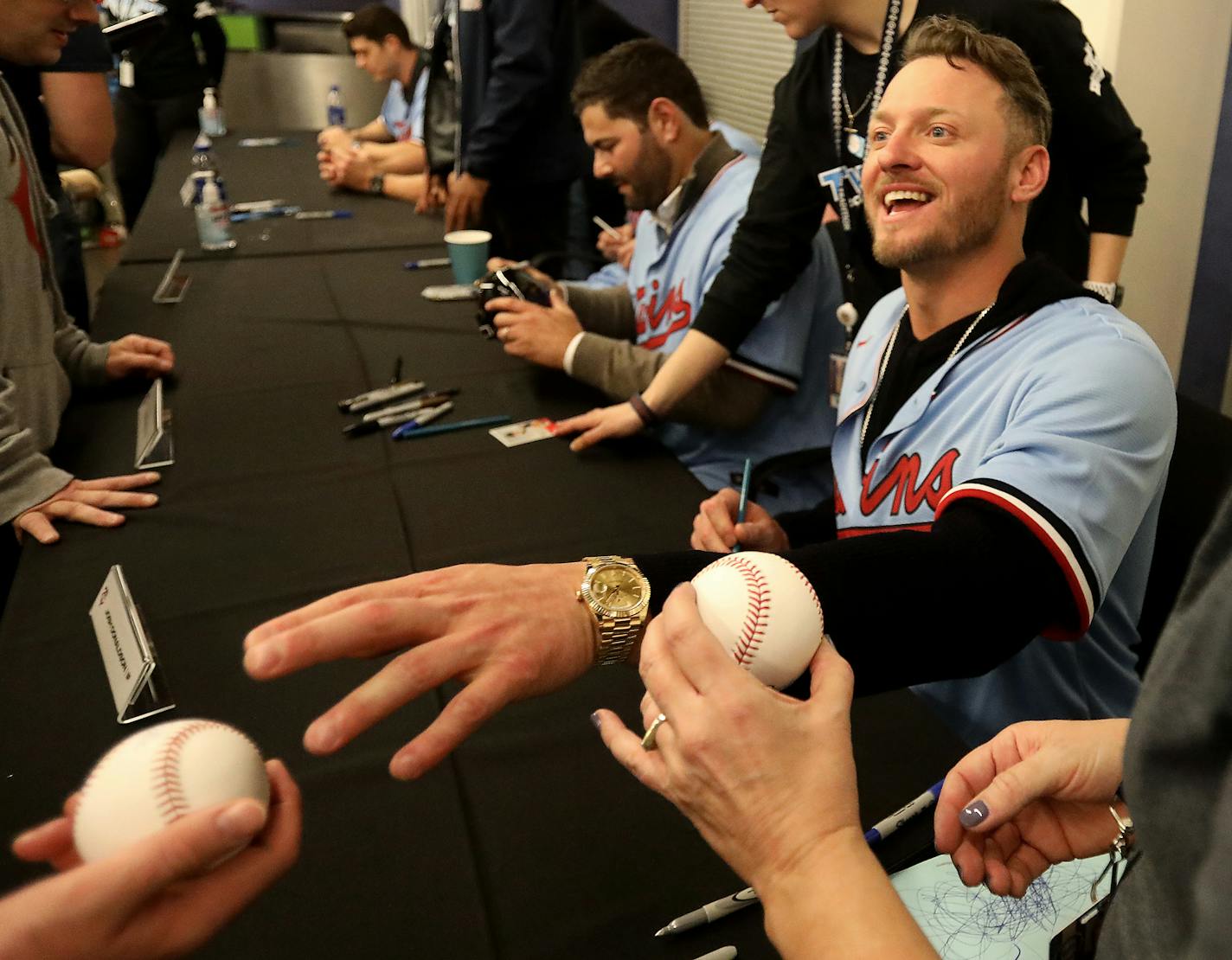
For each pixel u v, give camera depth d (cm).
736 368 161
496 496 134
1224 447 115
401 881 74
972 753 68
